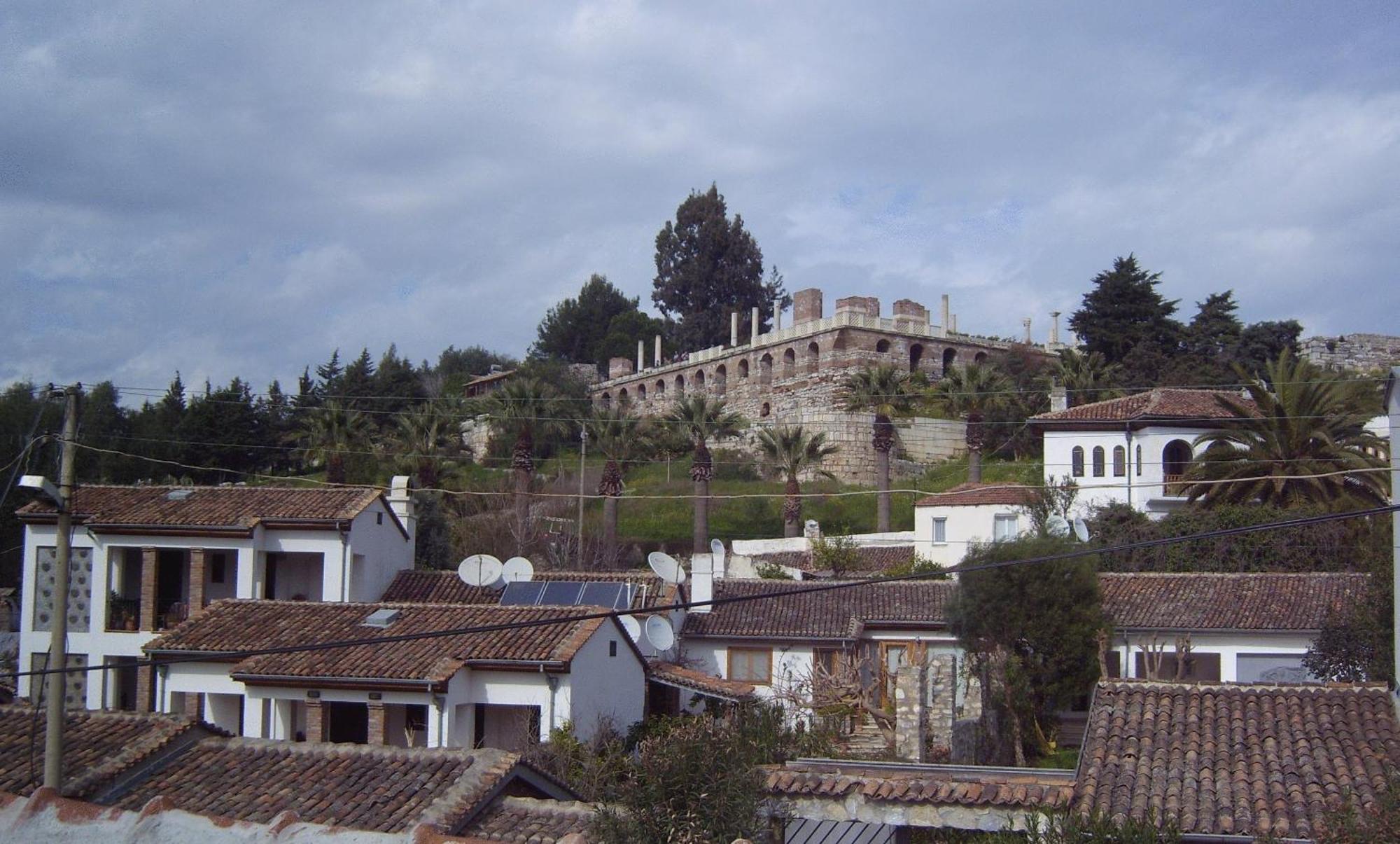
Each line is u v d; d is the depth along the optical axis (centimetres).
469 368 13550
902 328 9412
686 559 6600
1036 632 3591
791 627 4141
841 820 1975
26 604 4116
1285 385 5269
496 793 2144
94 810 1611
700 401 6944
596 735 3044
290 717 3206
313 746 2341
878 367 8119
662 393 11100
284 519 3953
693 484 8162
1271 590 4084
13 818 1612
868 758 3059
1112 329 9212
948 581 4444
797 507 6850
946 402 8481
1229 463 5244
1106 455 6169
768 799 1927
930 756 3081
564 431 8938
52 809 1620
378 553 4181
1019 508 5638
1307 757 1912
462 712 3089
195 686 3231
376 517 4169
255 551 3941
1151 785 1889
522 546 6356
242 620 3416
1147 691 2172
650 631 3647
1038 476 7494
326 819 2069
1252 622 3919
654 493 8069
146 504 4125
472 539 6494
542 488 7888
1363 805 1678
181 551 4159
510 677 3080
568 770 2730
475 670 3097
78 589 4119
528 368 11475
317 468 7319
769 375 10056
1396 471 2061
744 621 4203
